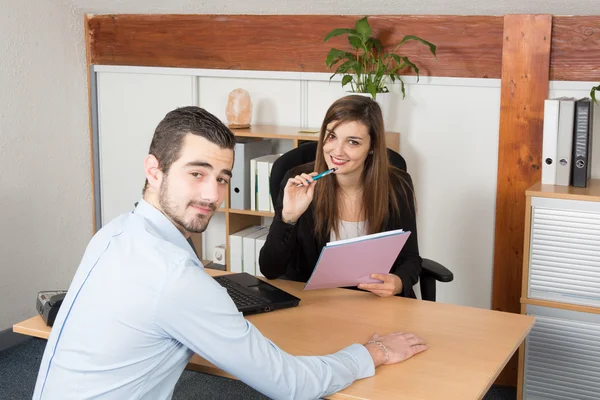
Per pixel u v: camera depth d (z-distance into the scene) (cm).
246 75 392
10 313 388
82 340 155
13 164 384
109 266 157
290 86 387
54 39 404
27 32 386
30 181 396
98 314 155
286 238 251
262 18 382
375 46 355
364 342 199
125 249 159
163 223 166
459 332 207
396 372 182
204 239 425
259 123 399
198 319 156
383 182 259
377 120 254
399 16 350
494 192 349
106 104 432
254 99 397
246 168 372
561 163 300
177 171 161
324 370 170
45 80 400
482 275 358
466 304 365
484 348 196
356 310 224
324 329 208
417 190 363
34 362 369
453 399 168
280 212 255
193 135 159
